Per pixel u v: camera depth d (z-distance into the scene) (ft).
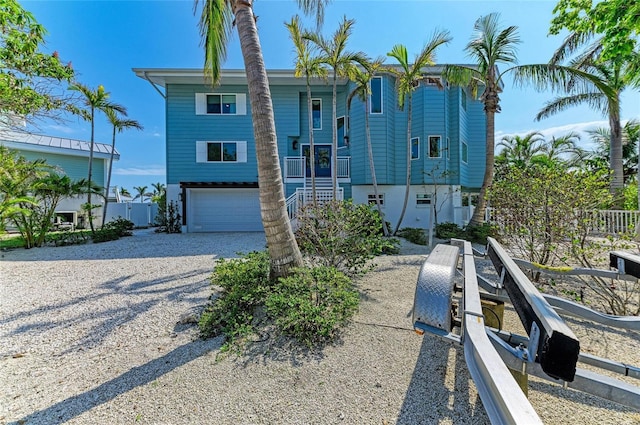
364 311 11.99
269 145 12.95
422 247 28.02
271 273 13.01
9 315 12.18
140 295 14.60
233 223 45.14
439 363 8.21
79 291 15.31
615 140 40.91
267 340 9.61
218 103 45.19
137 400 6.95
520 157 64.69
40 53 19.27
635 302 11.94
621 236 12.52
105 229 36.88
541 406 6.49
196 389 7.33
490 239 11.14
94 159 63.36
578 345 3.69
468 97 47.24
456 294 9.34
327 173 46.98
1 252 28.09
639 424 5.94
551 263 15.20
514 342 5.94
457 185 42.52
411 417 6.26
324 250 15.96
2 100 19.12
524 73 28.50
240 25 13.20
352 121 43.88
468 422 6.07
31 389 7.47
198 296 14.35
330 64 30.71
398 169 43.57
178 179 44.70
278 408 6.62
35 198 30.01
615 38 14.84
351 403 6.72
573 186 13.84
